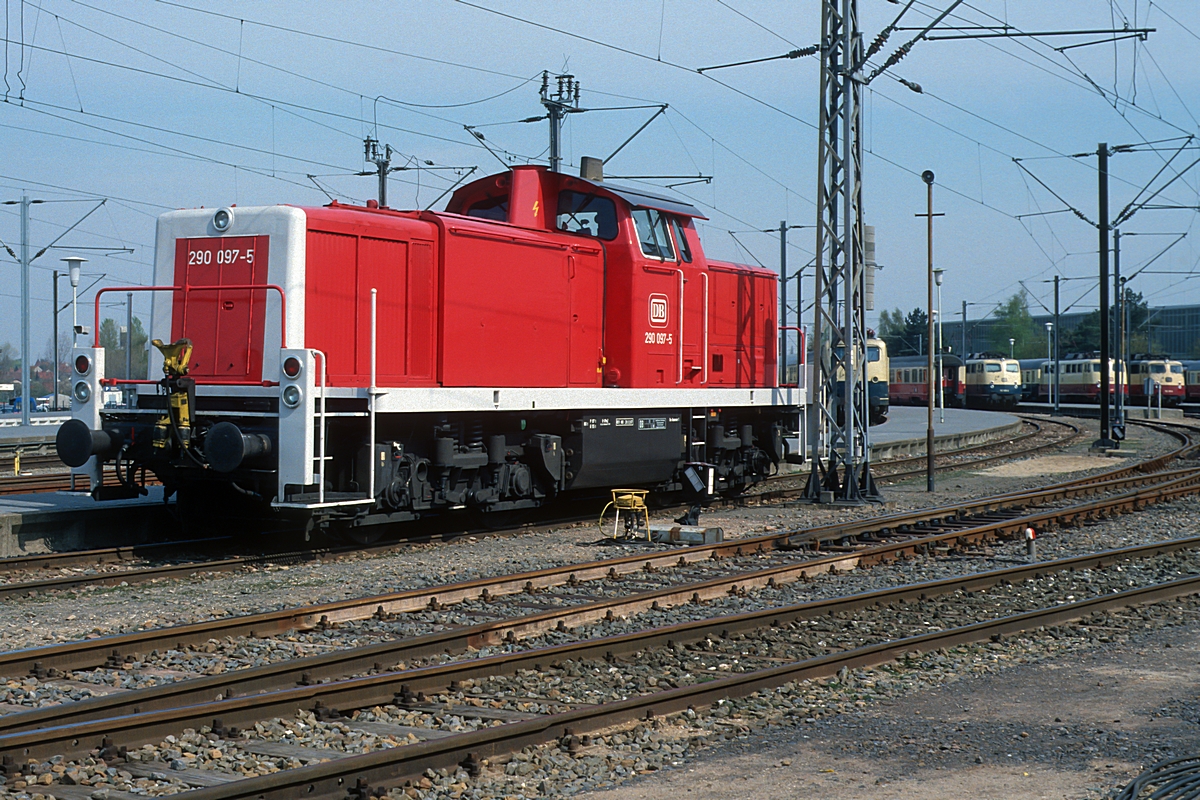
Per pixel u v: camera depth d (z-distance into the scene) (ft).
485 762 19.84
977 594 36.76
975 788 19.07
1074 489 68.54
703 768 20.27
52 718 20.38
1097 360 229.66
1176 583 36.83
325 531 45.65
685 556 42.80
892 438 108.78
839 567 41.68
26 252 118.42
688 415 58.03
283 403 39.68
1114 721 23.18
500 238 48.39
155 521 48.03
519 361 49.29
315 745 20.38
